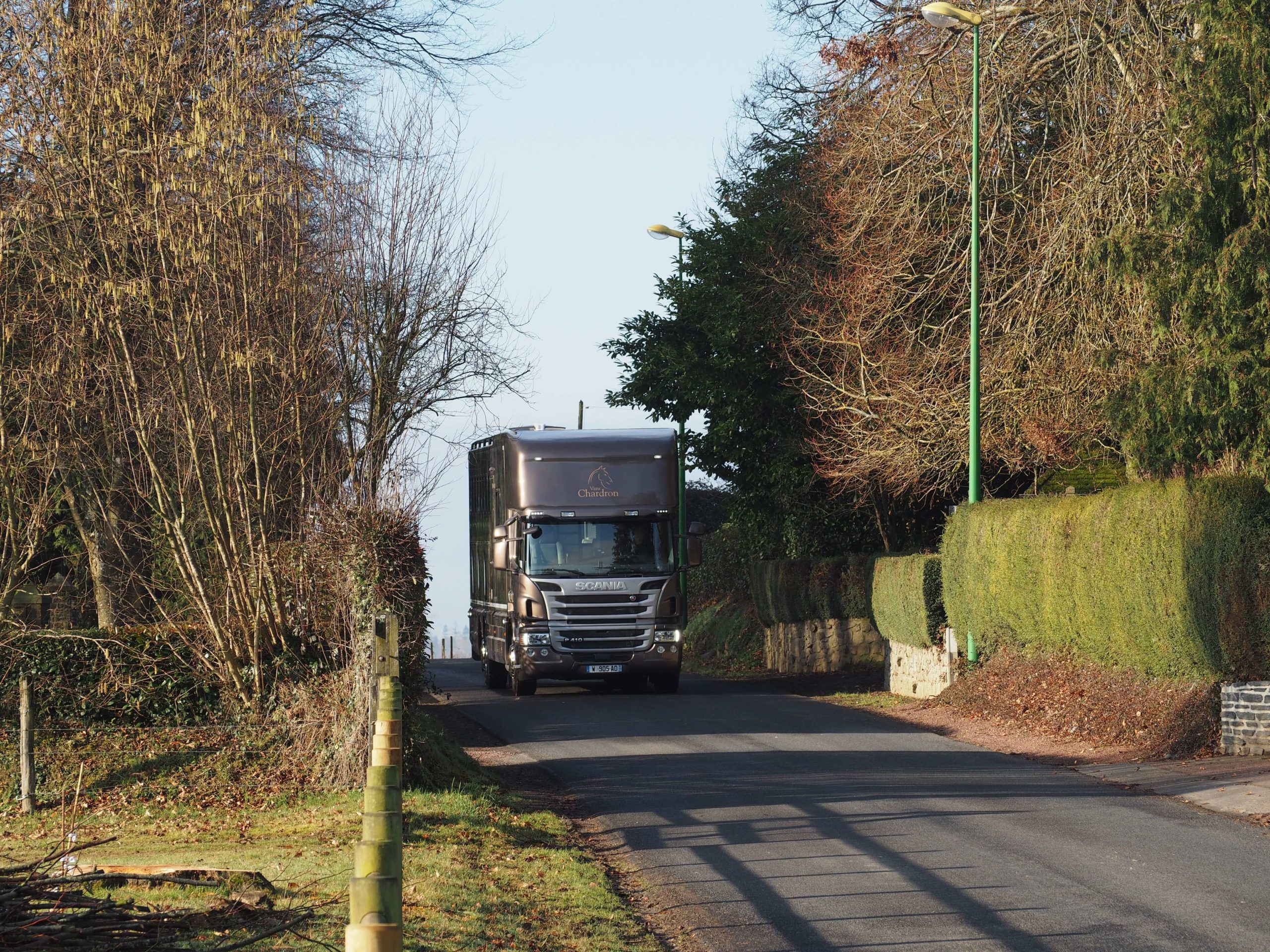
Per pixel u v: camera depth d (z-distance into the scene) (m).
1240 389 34.12
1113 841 23.31
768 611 80.44
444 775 29.89
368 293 44.59
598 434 55.56
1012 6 53.53
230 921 16.05
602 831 25.44
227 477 34.00
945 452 56.44
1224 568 34.12
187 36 36.78
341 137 46.38
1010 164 55.34
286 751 31.88
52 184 34.84
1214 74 35.72
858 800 28.08
